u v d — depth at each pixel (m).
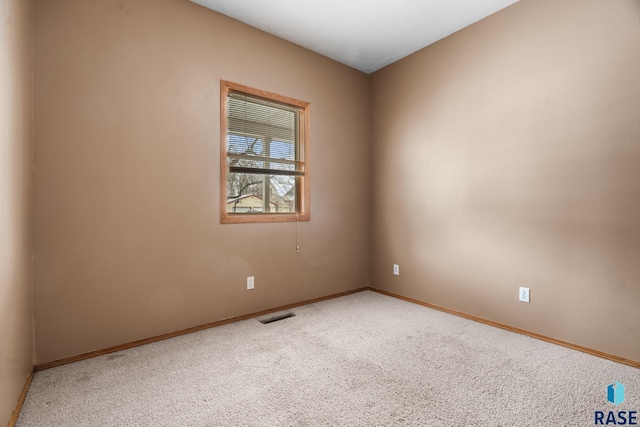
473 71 2.79
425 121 3.20
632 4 1.95
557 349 2.19
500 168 2.61
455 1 2.48
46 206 1.93
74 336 2.04
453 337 2.40
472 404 1.56
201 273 2.57
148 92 2.30
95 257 2.11
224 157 2.68
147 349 2.18
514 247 2.53
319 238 3.38
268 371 1.89
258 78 2.88
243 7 2.58
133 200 2.25
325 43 3.14
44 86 1.91
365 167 3.80
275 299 3.04
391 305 3.21
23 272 1.69
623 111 1.98
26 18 1.73
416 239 3.30
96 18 2.09
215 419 1.45
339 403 1.57
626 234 1.99
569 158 2.22
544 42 2.33
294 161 3.20
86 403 1.57
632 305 1.97
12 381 1.46
